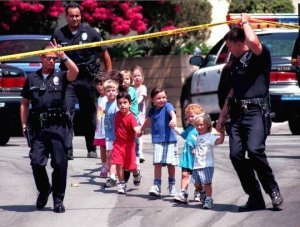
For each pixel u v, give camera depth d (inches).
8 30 2332.7
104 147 1126.4
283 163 1218.6
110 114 1086.4
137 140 1117.1
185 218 887.7
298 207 912.9
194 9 2470.5
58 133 922.7
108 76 1123.9
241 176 903.7
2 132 1558.8
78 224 875.4
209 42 2596.0
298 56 1362.0
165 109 1002.7
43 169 933.8
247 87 898.1
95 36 1218.6
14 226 871.1
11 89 1550.2
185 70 2268.7
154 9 2440.9
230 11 2556.6
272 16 1728.6
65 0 2329.0
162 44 2474.2
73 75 922.7
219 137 927.7
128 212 924.6
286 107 1649.9
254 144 885.8
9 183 1096.2
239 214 895.1
